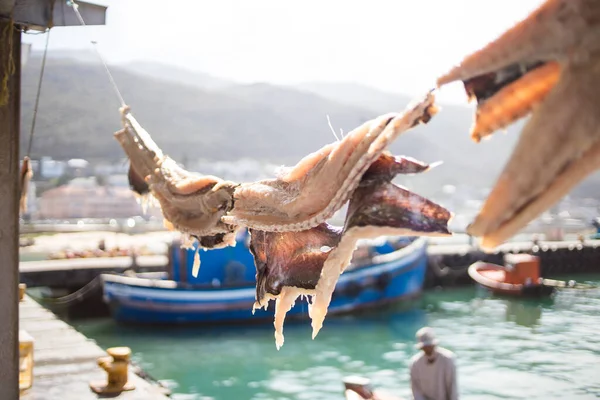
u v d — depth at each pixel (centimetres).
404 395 1254
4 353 502
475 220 159
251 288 1886
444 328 1834
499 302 2156
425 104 204
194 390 1309
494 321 1900
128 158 512
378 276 2047
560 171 145
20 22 490
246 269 1934
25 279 2138
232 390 1307
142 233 3712
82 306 1991
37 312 1151
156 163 474
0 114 487
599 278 2795
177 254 1934
